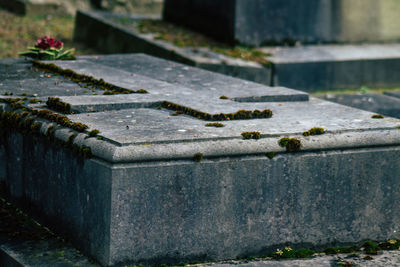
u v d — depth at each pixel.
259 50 11.52
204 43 11.52
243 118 5.70
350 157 5.23
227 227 4.95
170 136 4.81
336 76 11.48
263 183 5.00
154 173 4.63
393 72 12.02
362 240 5.41
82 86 7.05
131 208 4.61
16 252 4.96
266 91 7.04
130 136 4.78
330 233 5.29
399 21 12.80
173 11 12.98
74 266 4.72
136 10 16.05
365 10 12.45
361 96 9.81
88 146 4.80
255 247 5.07
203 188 4.81
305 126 5.35
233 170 4.88
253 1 11.53
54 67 8.02
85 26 13.03
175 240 4.79
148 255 4.72
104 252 4.66
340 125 5.42
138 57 9.45
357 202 5.33
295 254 5.11
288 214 5.13
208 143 4.80
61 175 5.22
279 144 4.98
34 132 5.53
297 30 11.99
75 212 5.05
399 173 5.43
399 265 4.93
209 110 5.79
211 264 4.87
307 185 5.14
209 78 7.91
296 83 11.14
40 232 5.42
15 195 6.02
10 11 14.68
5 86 6.87
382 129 5.36
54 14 14.95
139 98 6.25
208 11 12.05
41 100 6.21
